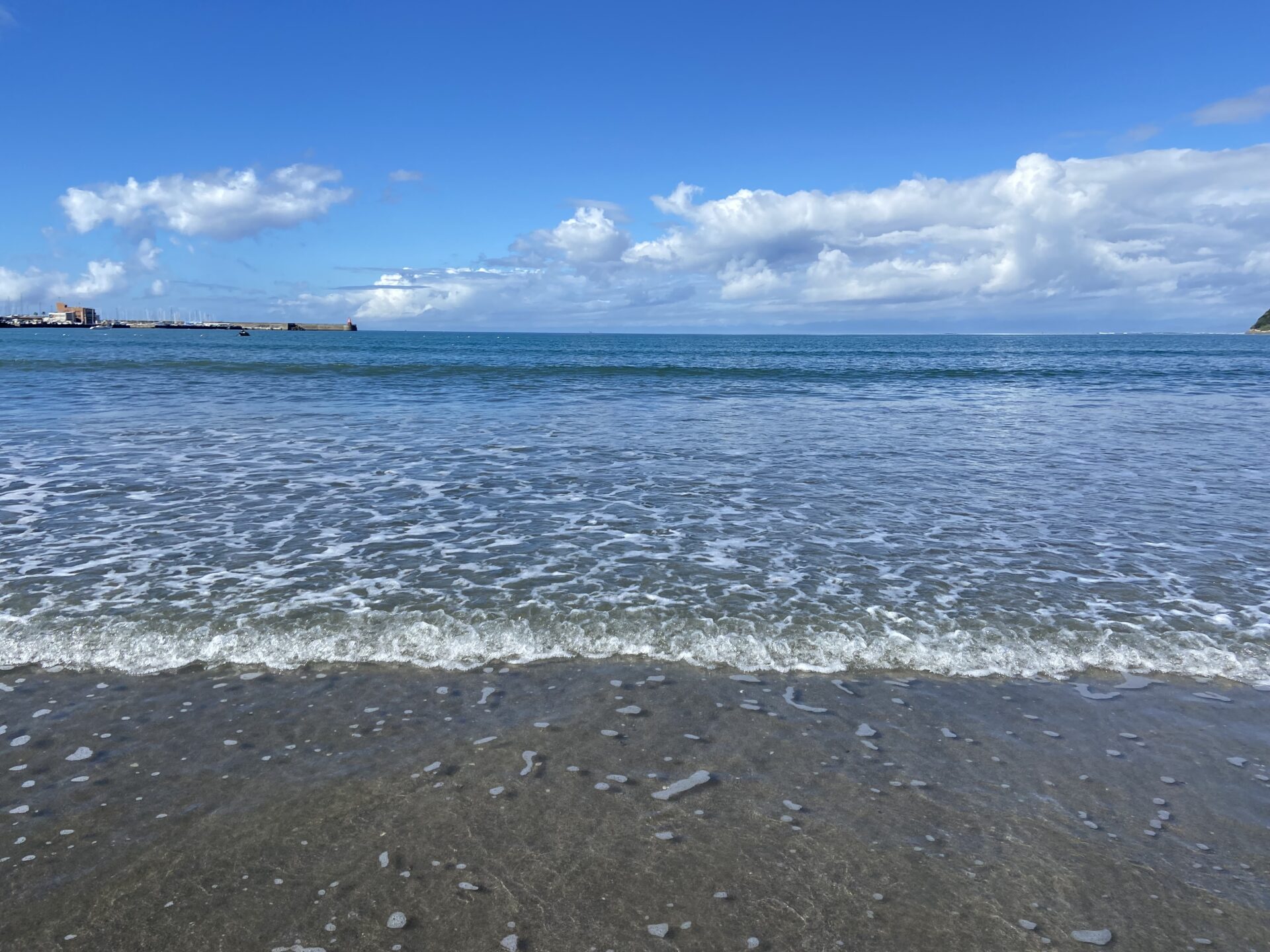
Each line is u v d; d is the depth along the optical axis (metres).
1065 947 3.12
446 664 5.47
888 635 6.01
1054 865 3.60
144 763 4.23
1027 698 5.18
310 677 5.26
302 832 3.70
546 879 3.42
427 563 7.47
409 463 12.56
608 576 7.18
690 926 3.18
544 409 20.62
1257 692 5.29
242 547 7.87
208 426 16.06
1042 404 23.50
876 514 9.70
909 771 4.32
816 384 30.69
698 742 4.56
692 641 5.86
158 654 5.49
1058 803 4.07
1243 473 12.44
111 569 7.08
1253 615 6.44
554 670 5.43
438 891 3.33
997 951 3.10
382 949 3.02
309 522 8.91
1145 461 13.49
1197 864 3.62
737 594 6.77
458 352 63.66
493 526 8.91
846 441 15.54
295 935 3.09
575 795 4.02
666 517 9.42
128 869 3.43
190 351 54.03
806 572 7.40
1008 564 7.71
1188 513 9.80
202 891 3.31
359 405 20.89
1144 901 3.38
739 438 15.73
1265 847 3.75
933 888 3.44
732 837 3.73
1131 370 41.44
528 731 4.64
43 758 4.25
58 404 19.41
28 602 6.24
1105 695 5.22
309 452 13.38
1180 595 6.88
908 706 5.05
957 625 6.18
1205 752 4.56
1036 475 12.20
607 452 13.98
